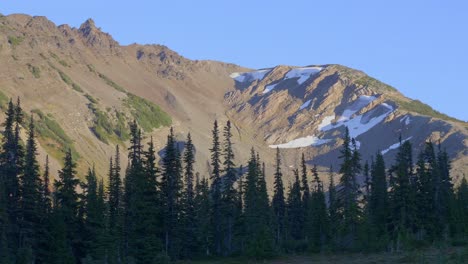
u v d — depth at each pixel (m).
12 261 73.62
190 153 102.06
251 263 89.75
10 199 80.25
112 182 97.75
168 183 95.31
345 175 98.75
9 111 84.56
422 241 92.06
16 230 78.75
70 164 88.31
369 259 81.38
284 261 88.38
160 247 88.50
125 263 82.62
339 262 81.12
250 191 101.69
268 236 94.62
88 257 79.00
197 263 91.38
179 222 95.75
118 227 86.00
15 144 83.25
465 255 71.25
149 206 89.56
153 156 94.50
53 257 80.44
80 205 88.50
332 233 101.75
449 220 97.75
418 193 98.88
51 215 83.75
